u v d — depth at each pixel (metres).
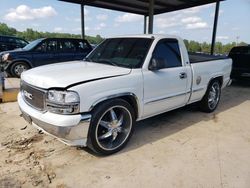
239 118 5.25
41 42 9.35
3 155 3.33
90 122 3.11
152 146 3.75
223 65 5.69
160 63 3.85
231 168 3.20
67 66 3.80
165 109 4.27
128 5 13.22
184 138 4.08
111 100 3.29
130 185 2.79
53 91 2.97
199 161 3.35
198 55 5.93
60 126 2.89
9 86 7.39
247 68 9.05
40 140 3.80
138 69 3.66
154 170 3.10
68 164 3.18
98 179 2.89
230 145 3.88
